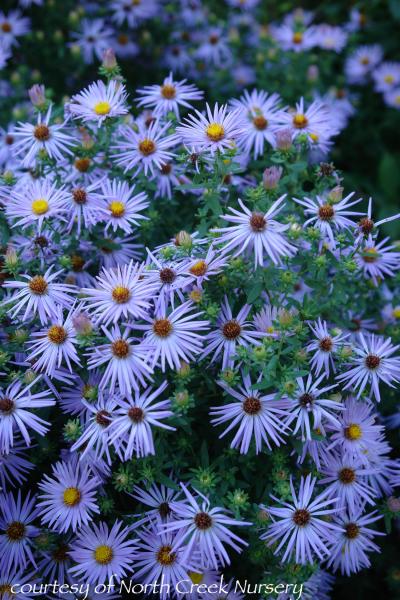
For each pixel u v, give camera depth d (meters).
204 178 0.48
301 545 0.43
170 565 0.44
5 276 0.48
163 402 0.43
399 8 0.80
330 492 0.45
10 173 0.51
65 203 0.49
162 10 0.79
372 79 0.79
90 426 0.44
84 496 0.44
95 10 0.77
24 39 0.73
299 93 0.71
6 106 0.68
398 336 0.53
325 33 0.77
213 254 0.45
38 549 0.45
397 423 0.52
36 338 0.46
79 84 0.73
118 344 0.43
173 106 0.54
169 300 0.45
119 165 0.51
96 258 0.51
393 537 0.55
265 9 0.86
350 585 0.54
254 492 0.46
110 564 0.44
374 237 0.48
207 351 0.45
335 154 0.74
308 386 0.44
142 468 0.44
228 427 0.44
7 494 0.46
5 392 0.44
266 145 0.56
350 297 0.53
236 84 0.74
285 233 0.47
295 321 0.45
